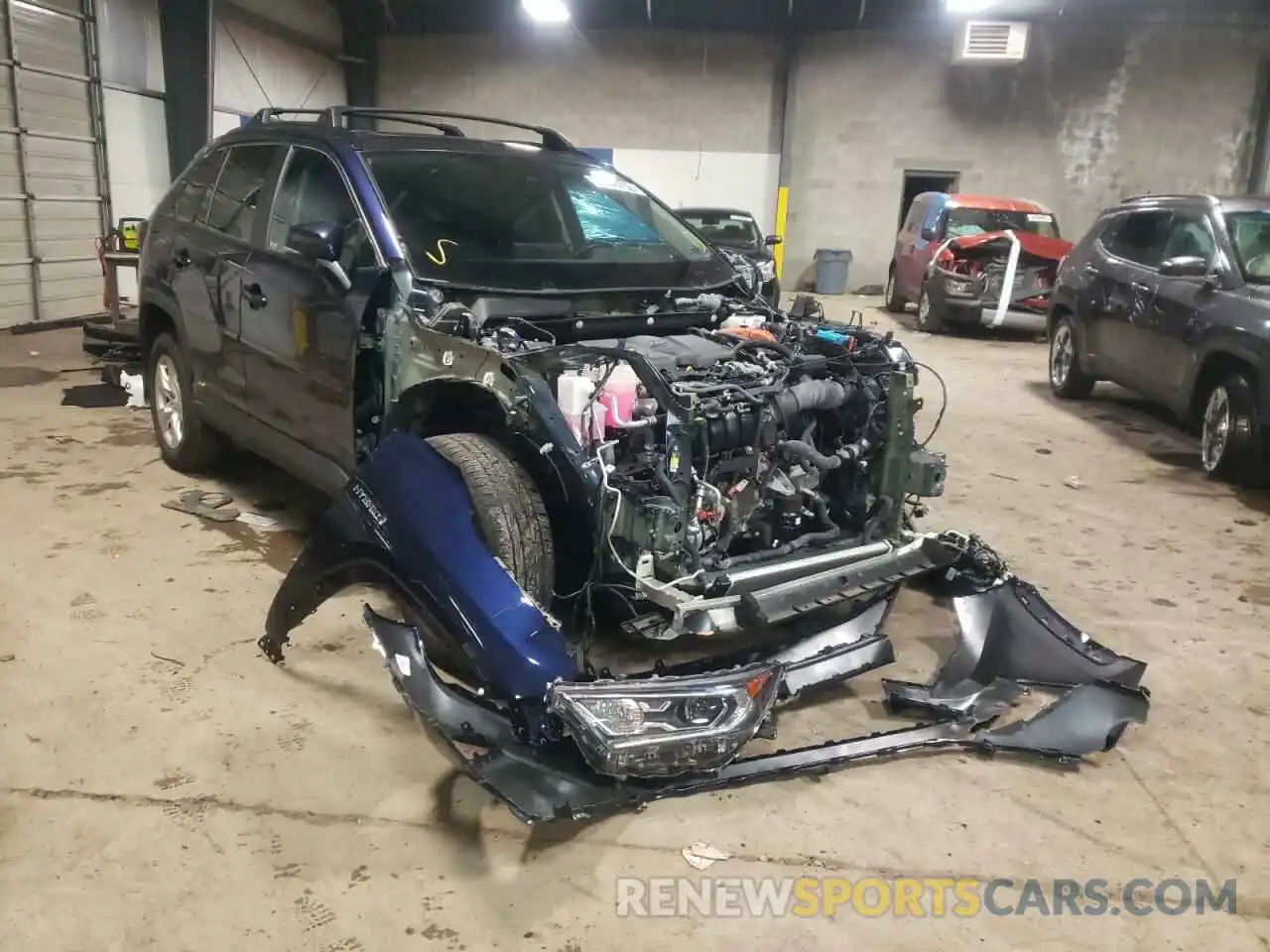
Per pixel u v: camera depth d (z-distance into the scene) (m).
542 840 2.50
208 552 4.21
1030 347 11.88
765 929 2.22
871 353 3.51
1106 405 8.38
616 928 2.21
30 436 5.95
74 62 11.30
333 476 3.69
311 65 17.06
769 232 18.48
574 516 2.94
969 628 3.41
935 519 5.16
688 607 2.75
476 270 3.53
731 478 3.13
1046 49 17.03
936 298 12.44
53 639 3.43
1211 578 4.45
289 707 3.06
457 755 2.38
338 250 3.44
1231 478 5.99
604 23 17.70
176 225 4.82
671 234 4.45
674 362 3.19
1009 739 2.95
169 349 4.99
